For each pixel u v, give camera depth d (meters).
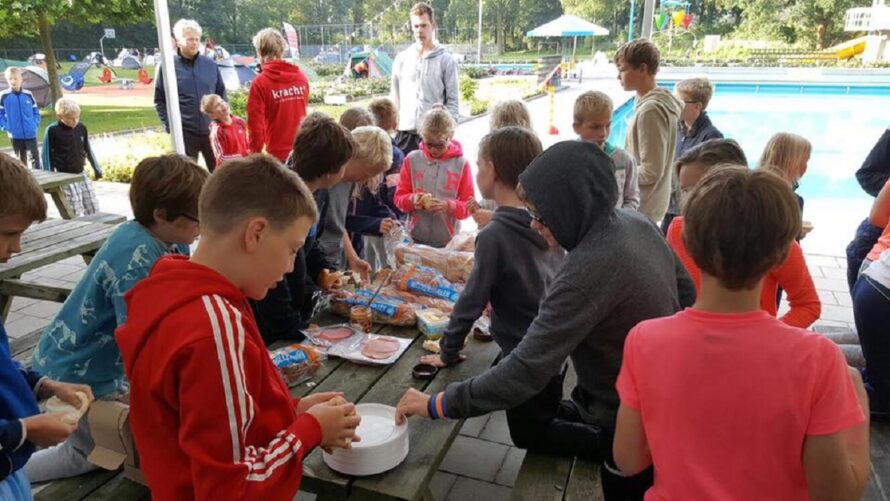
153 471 1.17
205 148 6.92
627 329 1.53
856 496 1.02
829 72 16.38
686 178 2.25
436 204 3.45
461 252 2.86
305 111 5.38
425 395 1.72
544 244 2.00
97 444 1.72
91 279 1.78
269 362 1.29
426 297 2.58
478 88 18.23
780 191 1.03
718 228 1.02
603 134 3.23
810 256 5.30
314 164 2.36
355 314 2.34
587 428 1.87
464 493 2.49
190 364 1.07
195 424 1.07
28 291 3.52
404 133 5.08
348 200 3.03
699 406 1.07
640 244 1.52
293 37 21.20
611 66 19.44
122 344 1.18
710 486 1.06
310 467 1.58
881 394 2.29
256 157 1.24
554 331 1.48
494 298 2.10
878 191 3.23
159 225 1.75
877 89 15.79
